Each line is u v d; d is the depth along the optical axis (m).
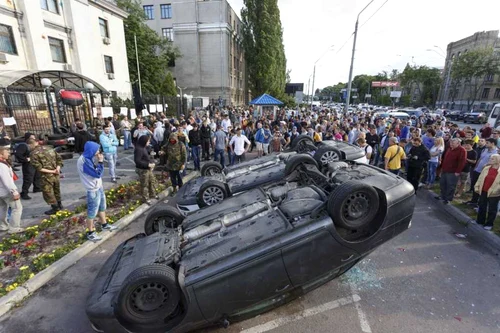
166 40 38.75
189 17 39.59
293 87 46.06
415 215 6.67
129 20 31.69
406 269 4.48
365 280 4.21
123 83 27.50
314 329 3.33
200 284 2.98
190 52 40.78
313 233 3.25
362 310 3.61
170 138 8.03
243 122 15.60
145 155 7.18
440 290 3.97
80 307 3.79
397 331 3.26
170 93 33.91
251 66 43.12
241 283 3.07
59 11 20.25
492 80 47.44
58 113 15.32
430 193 7.95
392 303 3.73
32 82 15.38
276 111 25.27
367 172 4.39
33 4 17.73
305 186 4.23
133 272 2.94
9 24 16.69
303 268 3.26
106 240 5.59
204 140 12.19
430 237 5.54
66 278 4.41
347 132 12.76
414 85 75.31
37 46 18.11
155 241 3.86
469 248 5.12
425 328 3.29
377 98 83.12
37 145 6.27
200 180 7.01
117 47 26.53
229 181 6.21
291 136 11.66
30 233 5.49
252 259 3.09
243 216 3.90
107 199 7.23
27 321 3.55
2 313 3.65
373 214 3.46
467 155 7.50
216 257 3.18
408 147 9.87
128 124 15.03
